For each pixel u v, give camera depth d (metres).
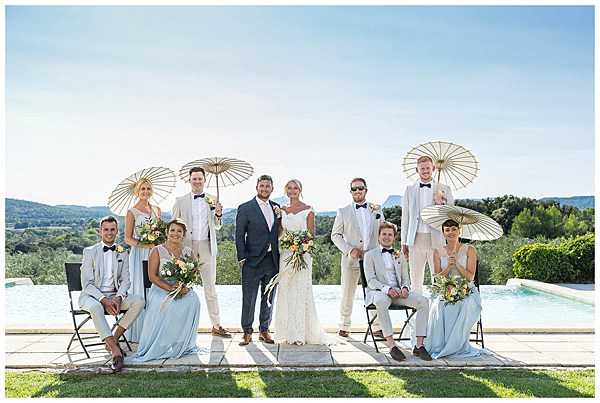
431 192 7.45
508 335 7.70
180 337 6.46
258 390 5.32
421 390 5.29
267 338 7.19
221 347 6.94
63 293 12.95
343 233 7.65
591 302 11.49
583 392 5.21
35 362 6.27
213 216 7.53
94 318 6.25
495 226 6.70
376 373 5.89
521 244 16.48
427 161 7.45
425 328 6.53
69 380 5.70
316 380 5.64
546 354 6.62
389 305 6.70
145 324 6.48
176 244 6.70
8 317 10.49
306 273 7.16
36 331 7.79
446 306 6.63
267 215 7.20
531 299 12.38
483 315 10.73
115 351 6.10
